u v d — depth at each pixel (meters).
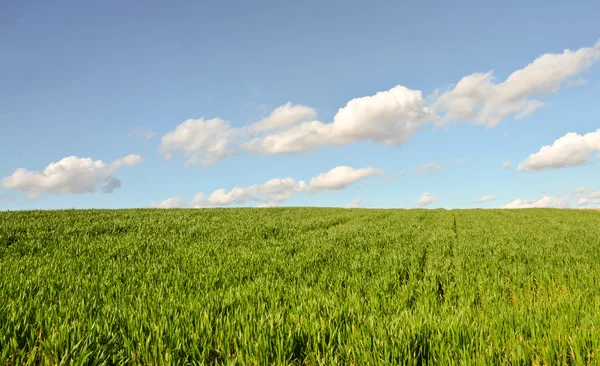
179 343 3.72
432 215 33.62
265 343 3.65
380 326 4.11
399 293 6.33
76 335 3.85
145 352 3.61
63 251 10.98
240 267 8.66
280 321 4.30
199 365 3.31
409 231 18.33
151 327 4.12
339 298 5.73
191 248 12.02
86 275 7.72
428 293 6.49
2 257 10.23
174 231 16.70
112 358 3.49
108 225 18.09
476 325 4.27
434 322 4.29
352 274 7.93
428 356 3.48
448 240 14.88
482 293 6.55
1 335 3.86
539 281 7.53
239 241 13.98
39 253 10.95
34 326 4.30
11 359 3.49
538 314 4.66
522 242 14.28
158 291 6.26
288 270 8.27
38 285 6.63
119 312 4.75
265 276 7.73
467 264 9.27
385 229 19.48
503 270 8.69
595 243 13.53
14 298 5.69
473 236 16.72
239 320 4.41
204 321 4.30
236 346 3.69
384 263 9.39
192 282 7.12
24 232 15.27
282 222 22.06
